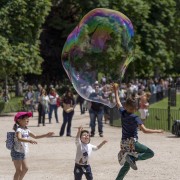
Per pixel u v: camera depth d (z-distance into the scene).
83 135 18.42
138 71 84.50
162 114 47.44
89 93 25.62
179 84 107.00
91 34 24.36
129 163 17.86
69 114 37.31
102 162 26.02
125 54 24.53
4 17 60.94
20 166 18.95
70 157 27.81
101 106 37.25
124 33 24.02
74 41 24.48
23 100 63.28
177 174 22.80
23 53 61.31
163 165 25.08
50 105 48.69
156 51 82.25
